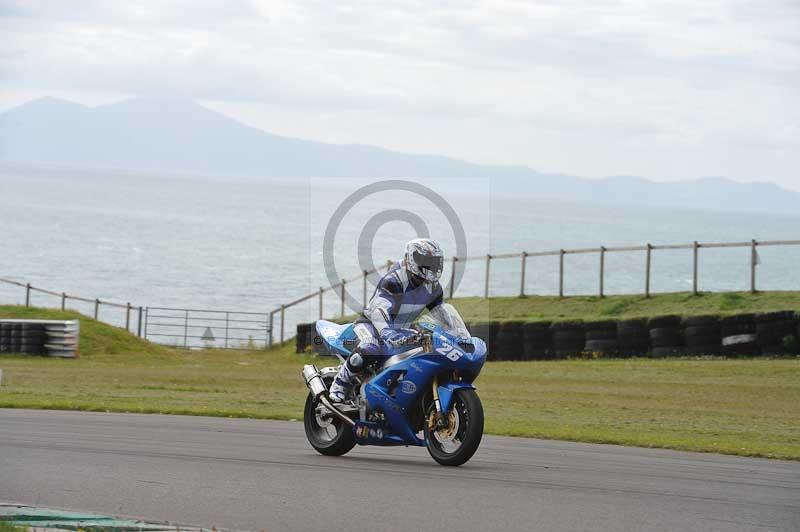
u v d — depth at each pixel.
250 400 39.75
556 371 56.97
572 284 152.88
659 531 15.92
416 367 22.50
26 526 15.15
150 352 72.81
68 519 15.85
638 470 22.69
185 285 141.25
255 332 98.31
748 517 17.19
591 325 63.84
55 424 28.34
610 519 16.73
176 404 36.44
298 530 15.51
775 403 43.38
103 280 143.62
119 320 104.44
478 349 22.59
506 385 49.62
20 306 77.69
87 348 69.94
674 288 148.12
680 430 33.03
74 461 21.44
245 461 22.44
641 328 63.09
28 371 52.91
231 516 16.41
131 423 29.38
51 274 148.50
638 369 57.19
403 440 23.12
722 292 74.56
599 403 41.69
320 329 25.47
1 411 31.70
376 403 23.17
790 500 19.06
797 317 60.31
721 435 31.88
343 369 23.95
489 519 16.52
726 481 21.33
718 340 61.53
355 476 20.69
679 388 48.81
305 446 25.89
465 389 22.34
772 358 60.19
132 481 19.27
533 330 64.44
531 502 18.08
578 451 26.06
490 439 28.28
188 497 17.89
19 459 21.48
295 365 66.75
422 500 18.03
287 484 19.42
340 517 16.44
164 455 22.86
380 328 22.94
